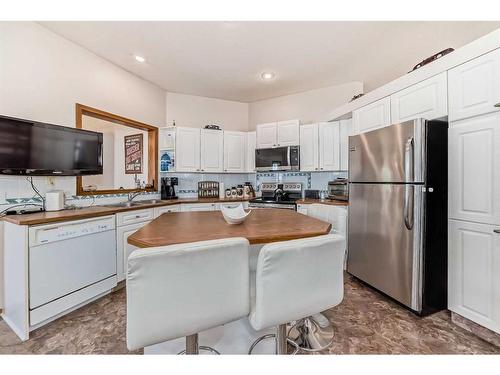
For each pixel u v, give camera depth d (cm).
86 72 272
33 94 224
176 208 344
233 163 413
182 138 375
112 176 461
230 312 99
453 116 179
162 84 373
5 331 178
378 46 264
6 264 188
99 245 221
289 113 419
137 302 84
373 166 228
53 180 241
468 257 170
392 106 234
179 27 233
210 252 92
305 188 404
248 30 238
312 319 181
